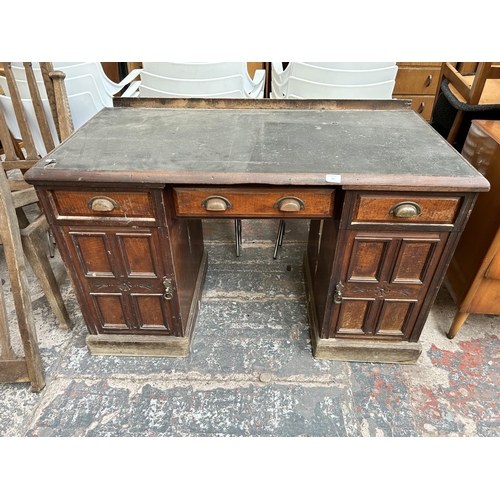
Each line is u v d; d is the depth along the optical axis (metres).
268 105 1.62
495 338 1.65
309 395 1.42
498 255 1.35
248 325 1.71
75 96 1.77
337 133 1.38
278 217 1.24
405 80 3.15
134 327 1.51
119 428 1.32
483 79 1.83
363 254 1.27
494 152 1.35
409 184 1.08
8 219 1.28
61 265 2.08
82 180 1.11
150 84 1.87
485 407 1.38
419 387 1.45
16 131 1.83
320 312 1.52
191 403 1.39
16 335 1.66
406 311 1.41
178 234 1.37
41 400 1.40
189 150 1.25
